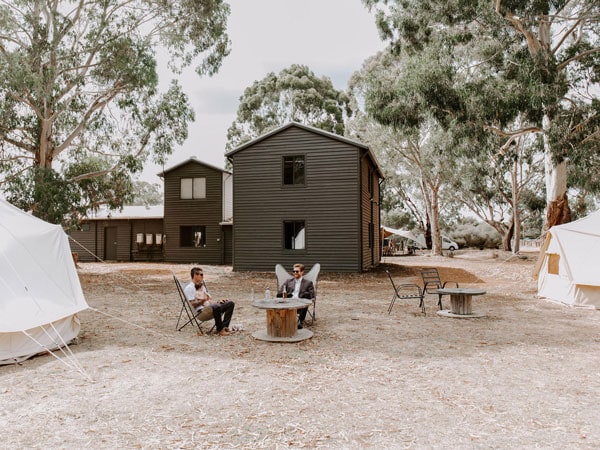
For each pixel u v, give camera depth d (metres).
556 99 16.17
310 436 4.23
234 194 22.09
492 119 17.36
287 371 6.28
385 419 4.62
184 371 6.29
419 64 17.94
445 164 33.03
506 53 19.89
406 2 20.08
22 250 7.77
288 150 21.52
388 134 33.59
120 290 16.00
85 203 22.41
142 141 21.56
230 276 20.31
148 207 34.50
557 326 9.38
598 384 5.72
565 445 4.02
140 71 19.34
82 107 21.39
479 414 4.75
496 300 13.38
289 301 8.45
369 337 8.35
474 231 50.47
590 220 12.98
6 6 18.00
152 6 20.69
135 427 4.46
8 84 17.47
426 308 11.74
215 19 21.72
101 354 7.21
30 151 20.59
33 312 7.14
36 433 4.33
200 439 4.19
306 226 21.23
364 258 21.69
